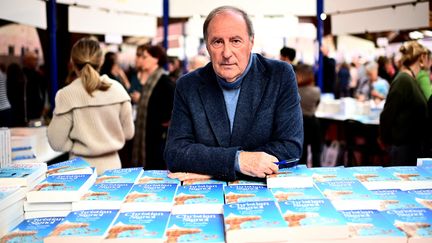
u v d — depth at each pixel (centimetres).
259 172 131
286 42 578
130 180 135
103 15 483
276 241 91
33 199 115
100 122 224
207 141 153
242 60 141
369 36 527
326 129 529
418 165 156
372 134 448
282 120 151
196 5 553
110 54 406
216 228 99
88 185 128
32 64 386
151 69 339
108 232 95
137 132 340
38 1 394
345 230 90
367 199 111
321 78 582
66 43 445
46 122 403
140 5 523
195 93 154
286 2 564
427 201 114
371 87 526
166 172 149
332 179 132
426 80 334
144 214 106
